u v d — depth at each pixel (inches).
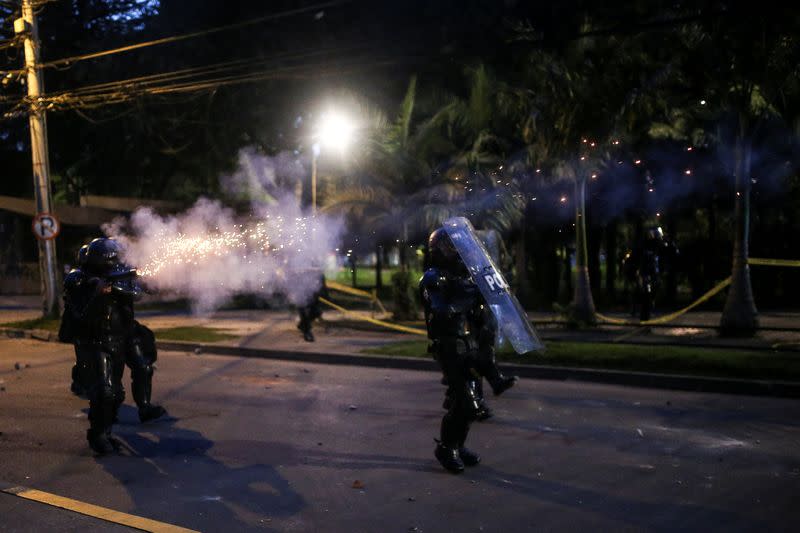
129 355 303.7
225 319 759.7
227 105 1034.1
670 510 197.8
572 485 220.2
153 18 1055.0
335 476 232.4
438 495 212.5
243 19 1008.9
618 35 543.2
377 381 413.4
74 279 265.9
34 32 716.0
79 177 1301.7
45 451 266.4
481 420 304.2
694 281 876.0
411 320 680.4
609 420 307.7
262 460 251.8
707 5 489.4
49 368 469.4
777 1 279.7
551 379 411.2
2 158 1284.4
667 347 449.1
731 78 507.5
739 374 382.3
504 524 189.0
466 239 236.8
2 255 1246.3
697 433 284.4
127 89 607.8
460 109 675.4
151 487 222.7
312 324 667.4
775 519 190.7
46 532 178.2
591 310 594.2
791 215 800.3
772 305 785.6
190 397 368.5
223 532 185.6
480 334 237.9
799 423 300.2
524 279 819.4
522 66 617.9
